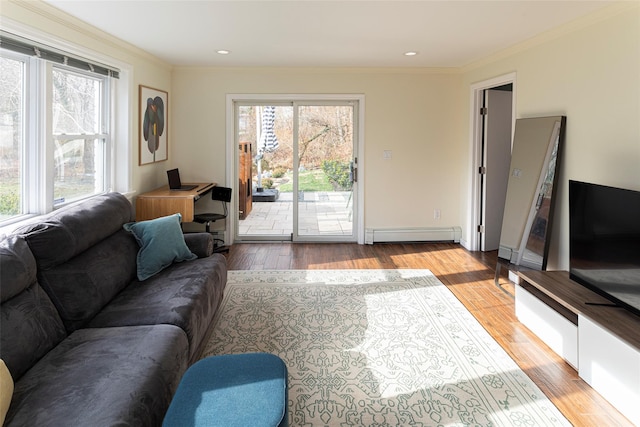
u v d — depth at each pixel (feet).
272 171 18.79
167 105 17.19
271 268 14.93
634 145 9.03
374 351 9.04
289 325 10.26
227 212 18.21
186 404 4.91
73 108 11.59
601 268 8.51
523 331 9.96
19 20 8.66
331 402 7.30
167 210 14.28
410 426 6.66
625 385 6.83
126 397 5.01
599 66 10.00
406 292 12.51
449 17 10.57
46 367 5.70
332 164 18.66
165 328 6.98
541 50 12.30
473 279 13.74
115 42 12.58
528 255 12.29
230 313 10.93
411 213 18.54
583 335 7.87
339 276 13.99
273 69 17.56
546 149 11.68
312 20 10.89
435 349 9.12
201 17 10.62
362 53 14.71
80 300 7.29
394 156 18.21
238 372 5.57
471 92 16.85
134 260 9.50
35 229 7.28
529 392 7.55
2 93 9.01
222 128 17.80
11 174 9.41
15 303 6.09
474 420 6.81
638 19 8.88
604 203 8.42
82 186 12.10
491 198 17.10
